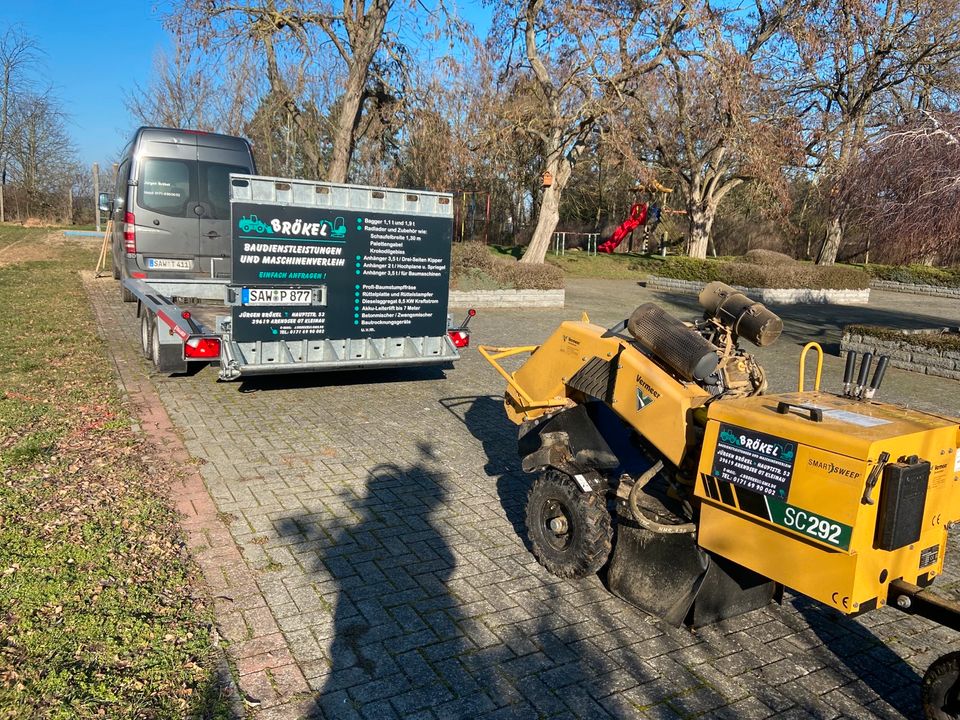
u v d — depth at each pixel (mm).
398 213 8039
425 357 8508
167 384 8477
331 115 22938
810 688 3572
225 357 7492
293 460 6262
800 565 3180
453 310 16891
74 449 6000
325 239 7680
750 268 24688
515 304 18297
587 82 21094
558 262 34438
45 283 16469
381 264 8055
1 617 3557
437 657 3592
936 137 11859
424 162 21500
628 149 21359
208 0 18688
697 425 3828
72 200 48656
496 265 18422
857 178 13328
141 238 12328
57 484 5219
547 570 4574
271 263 7477
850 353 4020
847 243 39781
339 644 3637
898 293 31109
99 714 2959
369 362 8156
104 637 3465
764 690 3529
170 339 8422
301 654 3531
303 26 19531
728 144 22984
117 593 3857
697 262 26609
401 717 3137
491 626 3910
